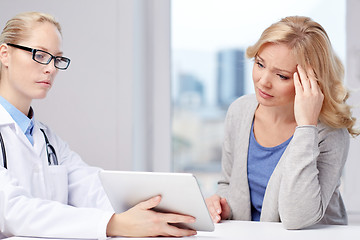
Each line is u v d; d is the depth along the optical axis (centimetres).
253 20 226
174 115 231
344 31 217
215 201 153
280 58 135
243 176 159
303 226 128
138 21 217
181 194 109
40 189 136
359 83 214
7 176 120
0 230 117
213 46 229
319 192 131
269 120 157
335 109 141
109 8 211
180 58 231
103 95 211
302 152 132
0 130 132
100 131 211
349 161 213
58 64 135
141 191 113
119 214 112
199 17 229
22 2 213
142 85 223
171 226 111
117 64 211
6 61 133
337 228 129
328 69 139
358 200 213
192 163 231
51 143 151
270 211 147
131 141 209
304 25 139
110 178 114
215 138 230
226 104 230
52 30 135
